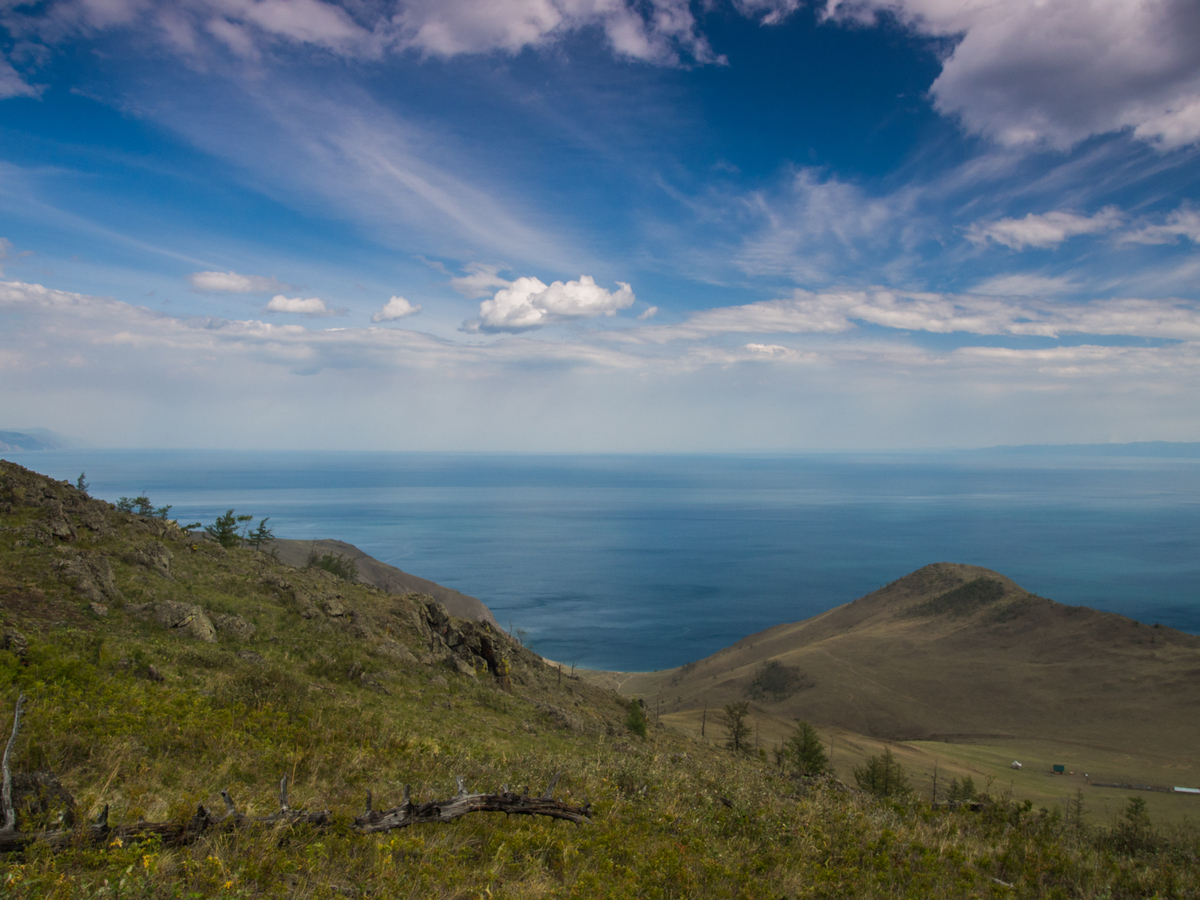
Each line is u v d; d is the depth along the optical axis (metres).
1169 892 12.44
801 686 193.88
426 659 39.50
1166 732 147.38
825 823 14.18
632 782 15.47
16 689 14.21
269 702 18.31
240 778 12.18
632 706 58.03
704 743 59.81
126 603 27.22
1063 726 158.75
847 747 122.56
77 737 11.91
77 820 8.01
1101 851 15.58
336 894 7.48
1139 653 185.88
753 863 11.12
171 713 14.98
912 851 13.01
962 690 185.38
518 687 49.41
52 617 23.03
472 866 9.19
